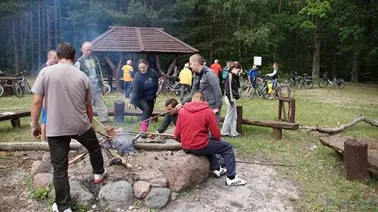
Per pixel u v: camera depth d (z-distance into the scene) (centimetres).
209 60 3102
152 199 381
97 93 718
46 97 333
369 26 2419
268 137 705
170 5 2744
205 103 432
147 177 411
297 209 391
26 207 377
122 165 441
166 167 414
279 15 3244
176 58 1709
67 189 349
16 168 475
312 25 2802
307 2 2758
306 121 927
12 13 2678
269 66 3119
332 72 3650
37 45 3553
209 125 423
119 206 381
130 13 2522
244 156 571
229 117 686
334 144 549
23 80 1522
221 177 466
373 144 691
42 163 441
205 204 393
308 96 1667
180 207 385
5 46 3641
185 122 427
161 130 608
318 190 442
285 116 881
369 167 473
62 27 3328
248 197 415
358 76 3344
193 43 3109
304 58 3694
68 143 345
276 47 3269
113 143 491
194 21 3109
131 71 1394
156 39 1689
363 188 449
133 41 1656
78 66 681
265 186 448
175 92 1562
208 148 427
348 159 477
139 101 592
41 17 3500
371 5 2384
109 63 1680
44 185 400
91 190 395
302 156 587
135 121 820
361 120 814
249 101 1384
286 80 2411
